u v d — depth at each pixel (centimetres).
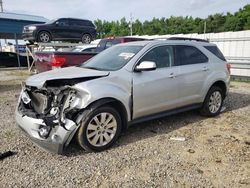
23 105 422
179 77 504
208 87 568
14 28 2117
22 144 430
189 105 545
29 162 370
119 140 450
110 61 471
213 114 595
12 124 534
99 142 403
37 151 405
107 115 406
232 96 839
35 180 325
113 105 423
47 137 364
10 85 1085
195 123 549
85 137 386
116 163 368
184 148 420
